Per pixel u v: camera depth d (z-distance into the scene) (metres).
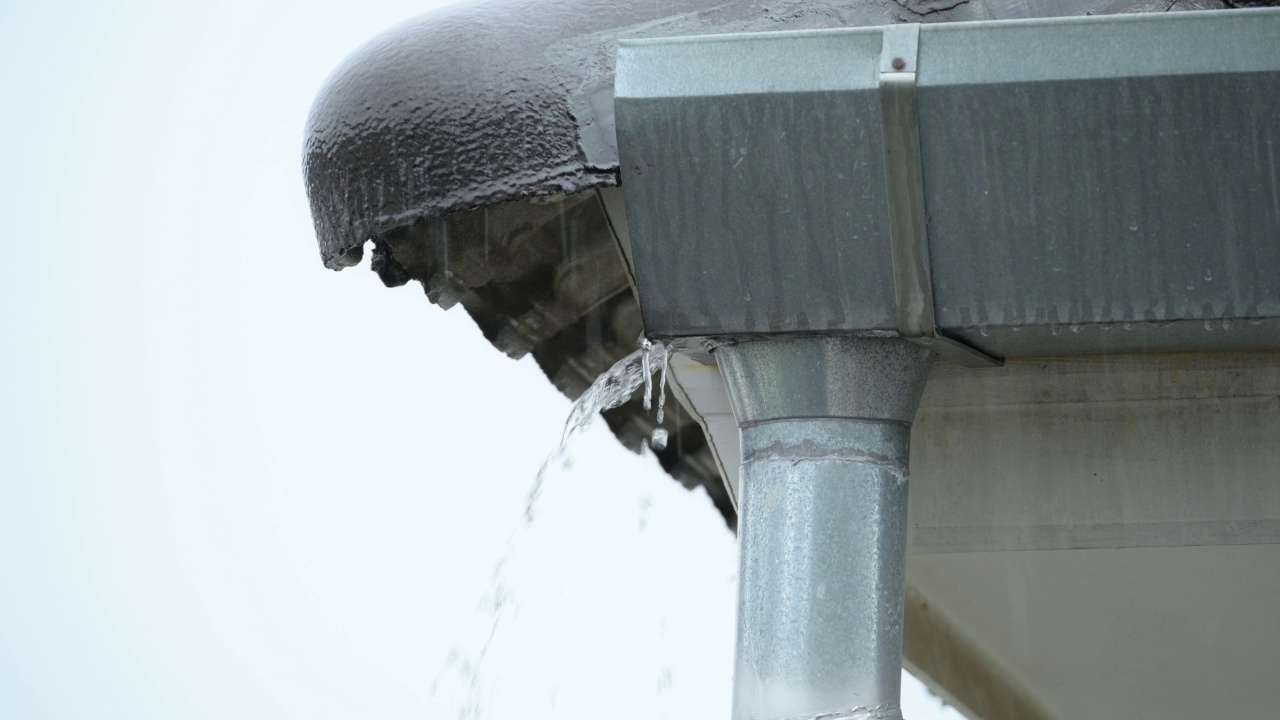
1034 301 2.81
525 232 3.71
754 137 2.74
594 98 2.85
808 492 2.97
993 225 2.74
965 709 3.68
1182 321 2.79
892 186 2.73
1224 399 3.39
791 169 2.75
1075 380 3.45
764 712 2.91
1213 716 3.52
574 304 4.03
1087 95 2.61
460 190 2.86
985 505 3.48
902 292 2.83
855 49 2.69
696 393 3.81
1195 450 3.40
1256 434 3.38
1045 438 3.47
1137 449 3.42
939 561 3.53
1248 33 2.57
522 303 3.94
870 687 2.90
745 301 2.90
